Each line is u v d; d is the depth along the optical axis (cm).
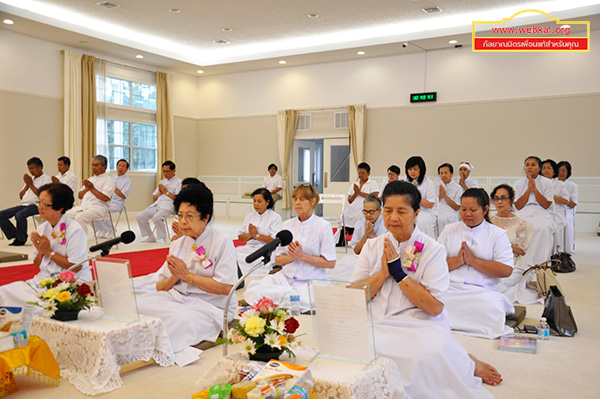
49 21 945
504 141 1046
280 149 1267
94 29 1028
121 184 859
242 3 902
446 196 778
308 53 1130
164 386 258
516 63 1030
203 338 312
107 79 1173
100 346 254
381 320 249
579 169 991
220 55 1261
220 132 1364
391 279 257
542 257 624
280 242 238
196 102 1386
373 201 525
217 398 174
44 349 249
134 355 272
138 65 1227
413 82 1128
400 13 946
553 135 1006
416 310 252
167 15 977
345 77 1202
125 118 1210
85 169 1098
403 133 1141
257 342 200
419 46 1073
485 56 1057
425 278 247
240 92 1334
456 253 380
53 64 1057
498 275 368
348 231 848
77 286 284
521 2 886
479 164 1070
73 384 256
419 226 667
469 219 371
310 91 1245
